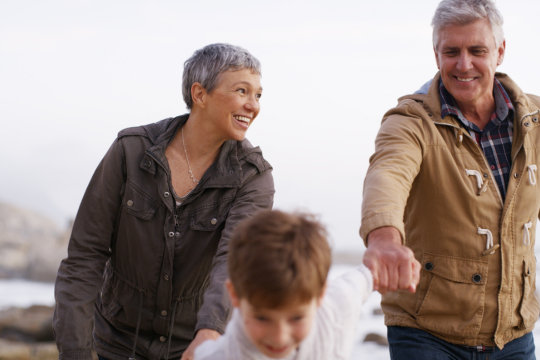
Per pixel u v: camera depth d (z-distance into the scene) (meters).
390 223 1.81
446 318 2.30
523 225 2.33
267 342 1.37
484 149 2.38
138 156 2.39
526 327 2.38
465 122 2.35
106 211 2.39
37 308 9.43
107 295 2.47
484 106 2.40
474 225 2.28
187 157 2.44
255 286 1.31
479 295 2.28
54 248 22.36
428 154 2.30
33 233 26.50
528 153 2.34
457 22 2.30
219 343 1.56
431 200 2.31
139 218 2.36
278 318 1.34
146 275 2.37
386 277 1.68
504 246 2.29
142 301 2.39
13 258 21.98
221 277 2.06
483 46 2.29
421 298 2.31
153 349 2.41
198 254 2.37
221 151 2.41
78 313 2.27
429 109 2.38
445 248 2.29
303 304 1.33
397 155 2.17
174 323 2.42
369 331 8.96
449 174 2.30
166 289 2.36
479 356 2.32
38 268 21.23
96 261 2.38
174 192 2.37
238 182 2.35
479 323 2.28
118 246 2.42
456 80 2.34
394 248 1.70
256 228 1.37
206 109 2.37
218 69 2.31
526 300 2.38
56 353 7.62
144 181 2.38
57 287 2.32
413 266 1.69
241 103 2.34
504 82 2.41
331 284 1.61
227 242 2.20
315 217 1.45
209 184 2.35
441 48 2.36
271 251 1.32
